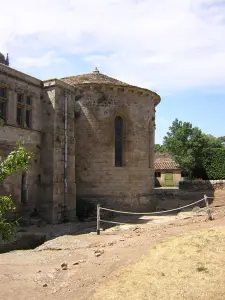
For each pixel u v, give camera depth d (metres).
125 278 7.82
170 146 41.91
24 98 16.92
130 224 16.53
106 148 21.34
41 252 10.95
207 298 6.54
